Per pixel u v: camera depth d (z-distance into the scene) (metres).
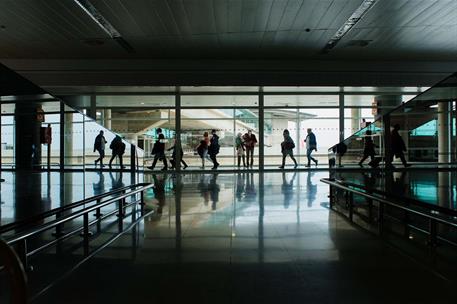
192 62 17.11
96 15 11.52
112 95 18.45
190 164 18.89
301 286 3.44
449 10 11.09
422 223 5.92
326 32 13.17
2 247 1.66
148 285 3.48
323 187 11.30
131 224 6.18
